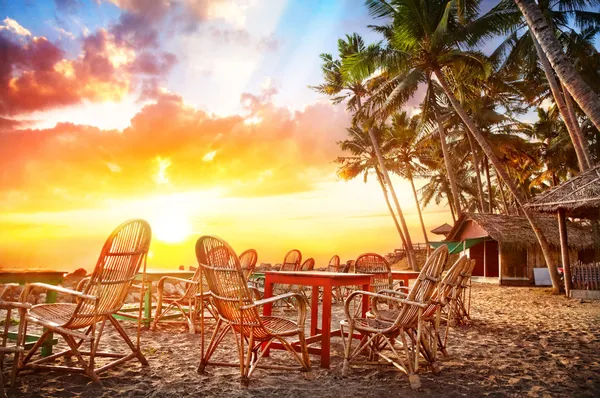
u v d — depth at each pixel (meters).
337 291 10.21
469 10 15.67
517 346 5.24
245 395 3.30
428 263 3.73
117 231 3.38
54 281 4.11
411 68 16.78
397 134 29.59
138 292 9.16
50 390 3.20
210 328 6.08
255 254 6.47
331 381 3.72
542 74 20.55
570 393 3.46
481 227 21.31
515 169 32.00
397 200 27.08
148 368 3.91
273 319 3.97
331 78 25.28
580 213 14.74
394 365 3.87
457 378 3.85
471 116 25.45
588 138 24.20
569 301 11.67
